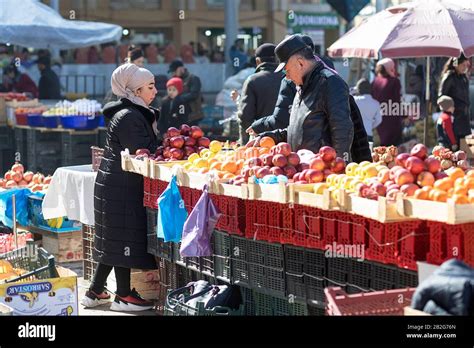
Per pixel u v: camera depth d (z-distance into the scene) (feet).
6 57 134.21
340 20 212.43
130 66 40.68
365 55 58.13
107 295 41.55
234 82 91.76
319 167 31.76
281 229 31.24
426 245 26.68
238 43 136.46
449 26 56.75
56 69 134.51
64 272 35.09
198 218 33.47
